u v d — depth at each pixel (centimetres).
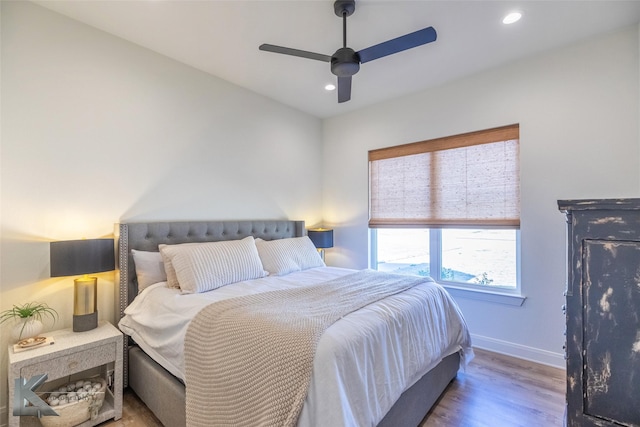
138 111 254
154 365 195
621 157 231
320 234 381
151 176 261
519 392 221
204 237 288
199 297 199
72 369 178
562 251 255
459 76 303
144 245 246
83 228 224
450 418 193
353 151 400
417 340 181
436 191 330
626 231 110
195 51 262
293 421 113
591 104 242
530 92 269
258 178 349
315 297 189
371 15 213
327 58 201
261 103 353
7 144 194
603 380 114
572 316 120
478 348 297
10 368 159
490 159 295
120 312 229
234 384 134
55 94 213
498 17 215
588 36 239
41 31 207
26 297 200
